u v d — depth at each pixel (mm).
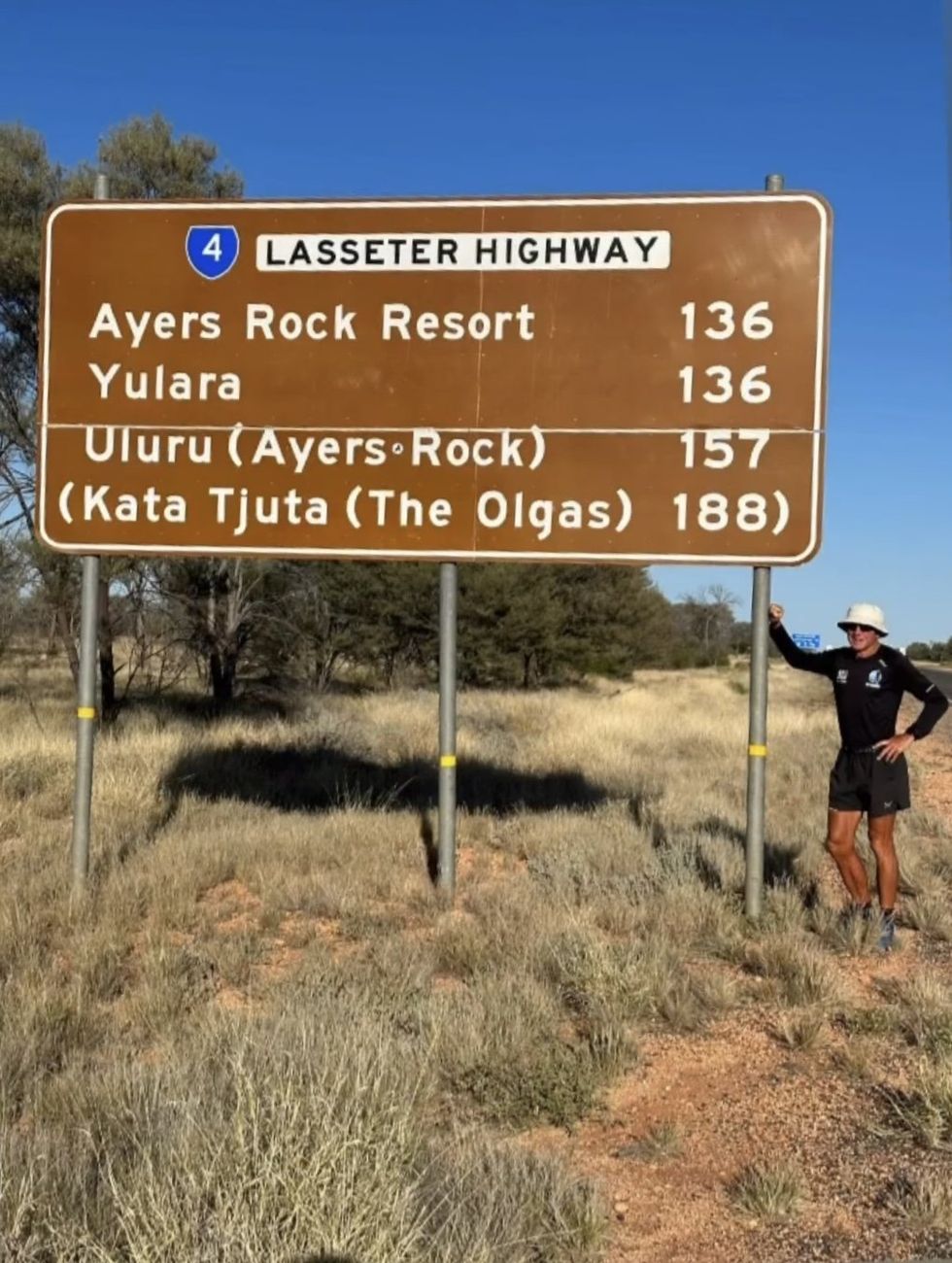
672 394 7145
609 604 41188
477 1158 3541
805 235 7012
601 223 7219
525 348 7297
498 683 36906
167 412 7574
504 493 7320
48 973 5551
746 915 6797
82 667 7441
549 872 7781
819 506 6977
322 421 7473
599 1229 3348
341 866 8109
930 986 5445
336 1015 4574
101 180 7672
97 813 9500
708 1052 4922
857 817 6582
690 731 19281
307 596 23125
